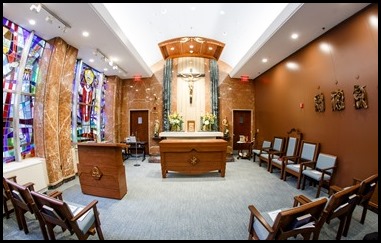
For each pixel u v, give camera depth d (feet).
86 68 20.42
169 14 17.80
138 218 9.16
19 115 12.38
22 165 11.46
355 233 7.94
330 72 12.85
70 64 15.30
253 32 17.51
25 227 8.05
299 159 15.52
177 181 14.65
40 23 11.82
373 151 9.98
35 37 13.25
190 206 10.41
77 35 13.67
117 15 14.78
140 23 17.58
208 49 24.91
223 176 15.60
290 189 13.00
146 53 23.41
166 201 11.06
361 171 10.62
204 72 26.81
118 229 8.25
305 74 15.53
